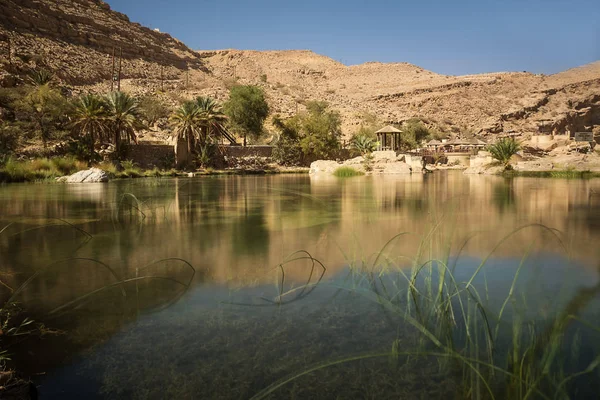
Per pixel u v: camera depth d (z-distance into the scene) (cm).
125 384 300
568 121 6738
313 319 412
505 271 559
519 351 331
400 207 1337
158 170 4306
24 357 343
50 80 6328
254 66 19350
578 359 315
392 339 365
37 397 286
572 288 474
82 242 800
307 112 9688
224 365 324
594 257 629
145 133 6375
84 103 3928
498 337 360
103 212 1276
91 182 3031
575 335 353
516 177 3406
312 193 1961
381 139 5738
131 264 627
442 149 7794
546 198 1584
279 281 536
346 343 359
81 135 4228
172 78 13038
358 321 405
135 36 14362
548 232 841
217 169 5097
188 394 285
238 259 652
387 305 448
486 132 10506
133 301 467
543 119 7331
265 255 678
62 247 754
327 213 1199
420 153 7100
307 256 668
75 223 1049
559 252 666
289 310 438
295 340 367
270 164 5841
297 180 3325
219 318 417
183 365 326
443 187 2277
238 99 6588
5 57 7238
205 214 1208
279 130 6303
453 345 340
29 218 1138
